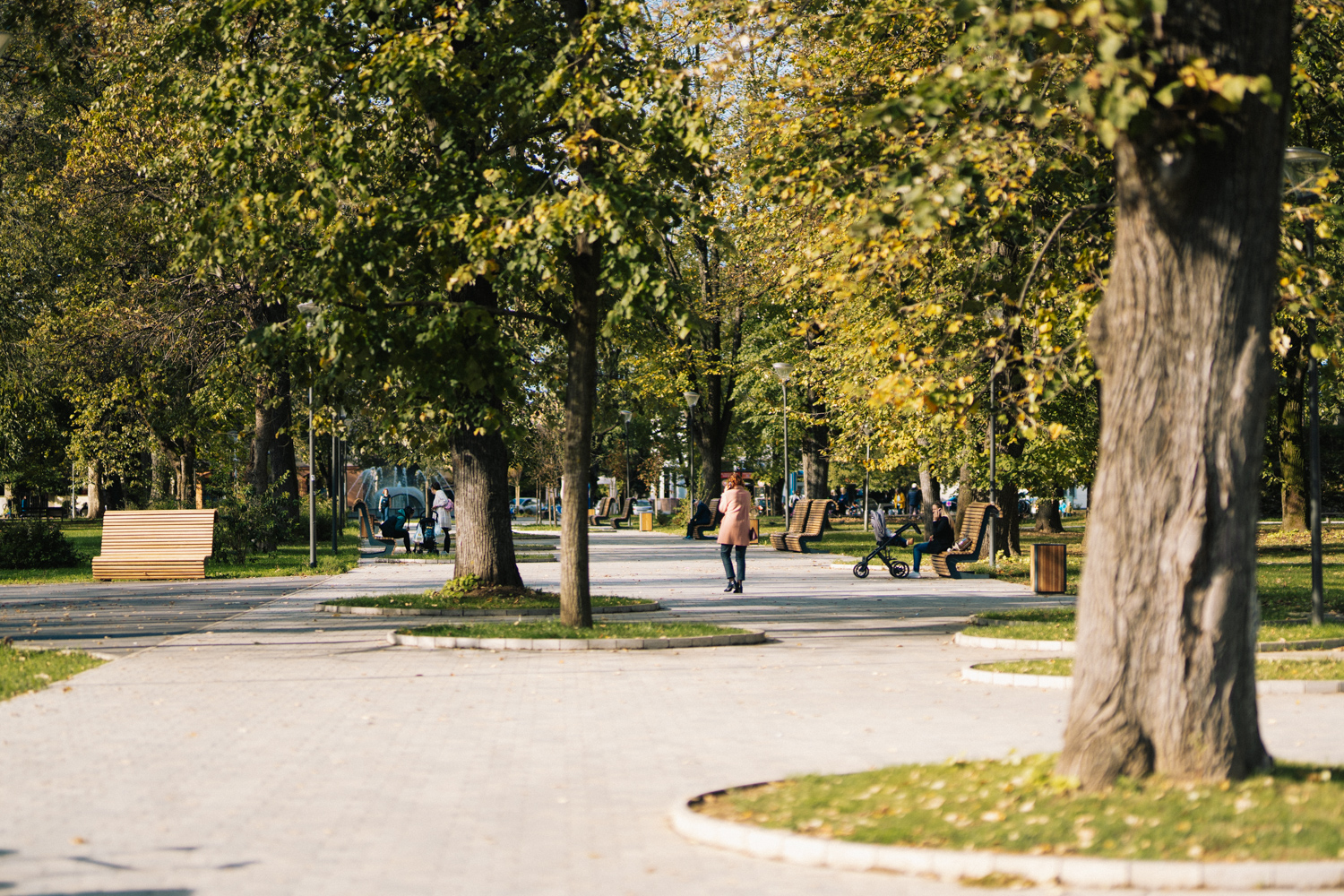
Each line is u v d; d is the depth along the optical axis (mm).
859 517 75812
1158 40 6148
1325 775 6398
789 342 40750
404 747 8320
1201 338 6242
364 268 14438
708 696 10516
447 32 14094
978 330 13406
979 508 25344
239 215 15086
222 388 33156
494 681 11469
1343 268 15531
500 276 14852
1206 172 6234
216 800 6805
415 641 14297
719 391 48375
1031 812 5828
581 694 10695
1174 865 4965
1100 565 6398
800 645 14297
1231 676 6270
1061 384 11344
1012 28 6117
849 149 12852
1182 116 6082
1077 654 6492
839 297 12211
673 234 15062
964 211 11578
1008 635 14109
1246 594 6328
